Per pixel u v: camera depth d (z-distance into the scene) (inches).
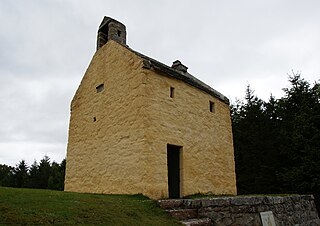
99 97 447.2
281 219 320.8
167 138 366.9
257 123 844.6
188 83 431.8
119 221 201.5
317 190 605.6
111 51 442.6
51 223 169.6
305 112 669.3
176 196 367.6
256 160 783.1
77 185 446.6
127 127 369.7
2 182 1469.0
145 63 370.6
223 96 528.7
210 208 265.0
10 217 164.7
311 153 609.6
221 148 472.4
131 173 346.0
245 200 283.0
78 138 476.4
